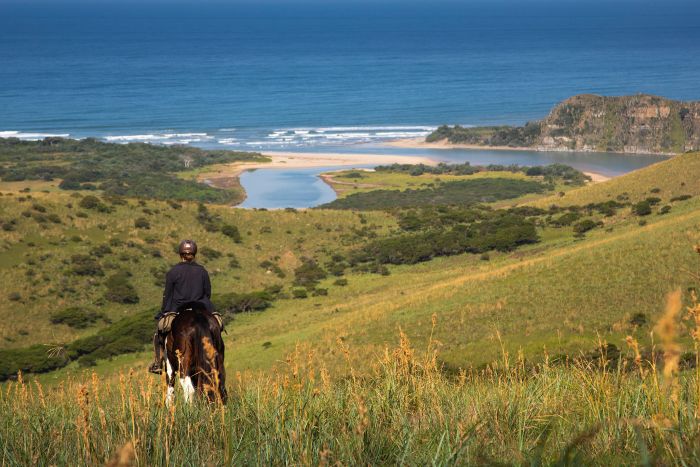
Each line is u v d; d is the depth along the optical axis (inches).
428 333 1692.9
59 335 2559.1
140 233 3531.0
